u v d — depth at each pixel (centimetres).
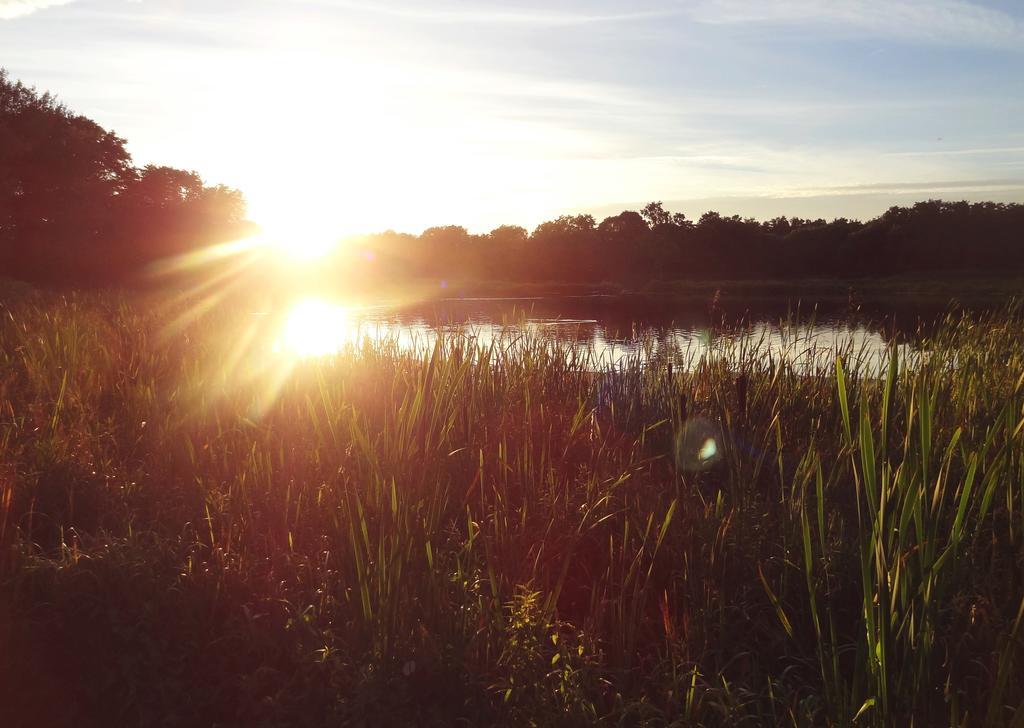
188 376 666
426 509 376
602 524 394
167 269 4769
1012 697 265
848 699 273
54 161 4312
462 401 490
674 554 364
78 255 4341
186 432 520
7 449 466
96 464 473
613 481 437
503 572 358
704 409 546
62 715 299
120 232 4834
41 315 991
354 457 427
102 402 629
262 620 332
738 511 383
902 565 254
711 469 465
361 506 345
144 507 434
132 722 299
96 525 410
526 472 436
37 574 345
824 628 325
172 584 340
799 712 270
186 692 304
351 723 279
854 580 334
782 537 362
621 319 2003
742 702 288
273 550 385
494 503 422
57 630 322
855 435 473
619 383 644
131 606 329
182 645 319
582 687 286
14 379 644
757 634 331
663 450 512
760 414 533
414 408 401
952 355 602
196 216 5372
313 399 583
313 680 298
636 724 278
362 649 313
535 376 621
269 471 441
